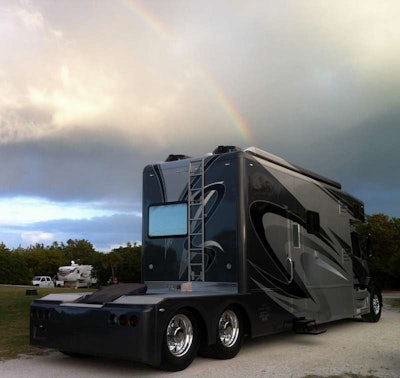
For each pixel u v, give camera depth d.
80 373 6.14
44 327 6.74
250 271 7.41
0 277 61.19
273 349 7.78
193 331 6.38
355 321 11.99
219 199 7.67
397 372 6.04
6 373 6.16
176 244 8.13
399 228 30.77
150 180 8.69
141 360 5.67
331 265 10.02
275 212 8.27
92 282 61.31
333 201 10.60
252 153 8.00
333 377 5.76
